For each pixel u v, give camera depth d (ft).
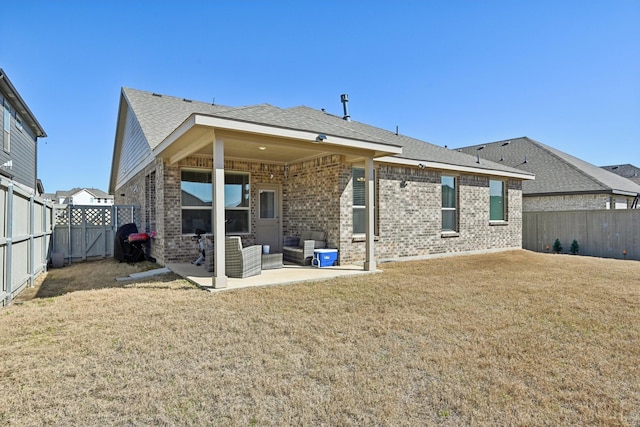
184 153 26.63
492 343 12.98
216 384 9.87
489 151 71.26
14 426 7.93
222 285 21.08
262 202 35.68
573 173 55.31
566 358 11.75
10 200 18.80
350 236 31.01
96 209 38.78
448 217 39.68
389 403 8.98
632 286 22.97
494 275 26.94
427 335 13.82
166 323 14.96
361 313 16.67
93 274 27.84
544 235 49.24
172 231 30.76
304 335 13.69
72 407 8.71
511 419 8.33
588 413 8.57
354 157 29.73
